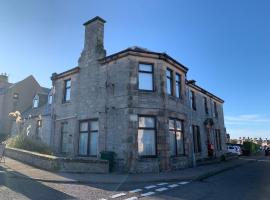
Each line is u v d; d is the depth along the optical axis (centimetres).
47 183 1055
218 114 3080
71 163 1343
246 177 1414
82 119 1869
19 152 1659
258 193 968
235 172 1659
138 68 1661
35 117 2608
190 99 2331
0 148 1498
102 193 923
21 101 3644
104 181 1141
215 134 2873
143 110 1593
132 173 1448
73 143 1892
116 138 1598
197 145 2334
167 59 1752
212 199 866
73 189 967
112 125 1642
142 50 1670
